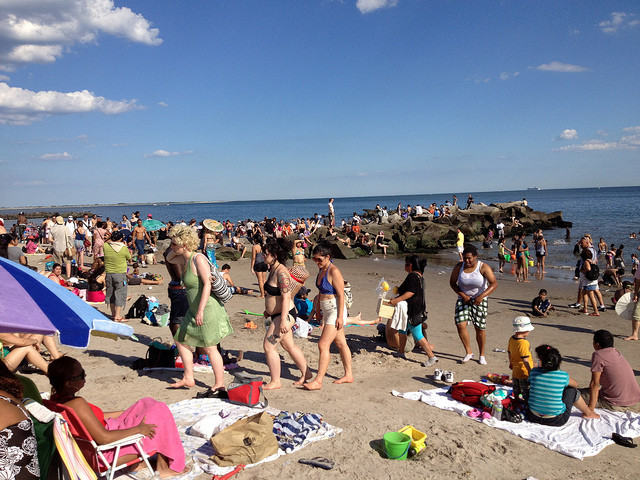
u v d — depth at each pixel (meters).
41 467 3.34
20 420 3.13
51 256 16.23
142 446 4.14
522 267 18.34
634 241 34.06
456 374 7.52
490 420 5.67
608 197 145.50
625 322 11.52
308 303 10.58
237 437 4.61
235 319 10.84
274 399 6.20
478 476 4.50
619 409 6.00
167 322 10.09
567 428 5.54
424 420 5.71
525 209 46.75
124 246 9.92
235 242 25.08
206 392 6.08
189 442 4.90
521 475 4.55
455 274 8.16
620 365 5.92
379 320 9.59
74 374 3.85
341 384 6.91
